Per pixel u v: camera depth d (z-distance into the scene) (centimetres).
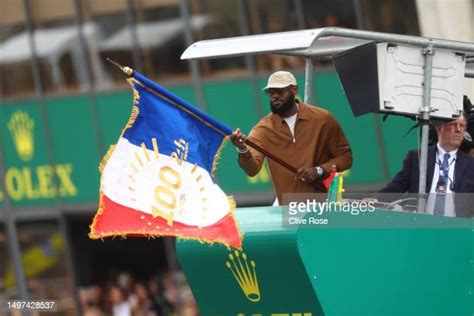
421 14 5125
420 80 2286
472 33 5056
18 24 5888
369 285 2177
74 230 5894
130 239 5797
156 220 2138
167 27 5675
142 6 5706
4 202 5969
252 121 5553
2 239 6000
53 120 5869
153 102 2178
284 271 2175
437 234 2217
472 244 2230
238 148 2312
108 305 5850
